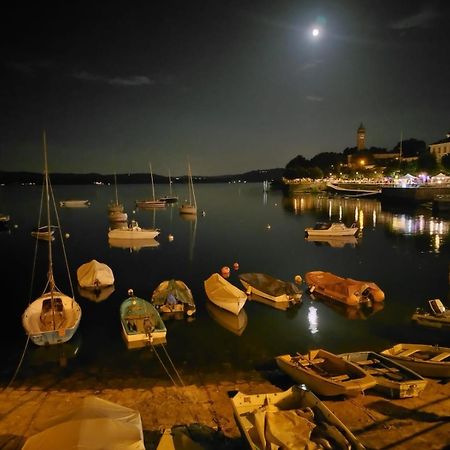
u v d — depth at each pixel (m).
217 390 15.35
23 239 56.03
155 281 31.97
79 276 30.95
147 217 85.75
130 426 10.04
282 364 15.55
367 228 60.47
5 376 16.75
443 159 110.31
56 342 19.28
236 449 11.63
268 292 26.30
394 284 30.03
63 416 10.40
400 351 16.66
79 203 122.31
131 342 19.61
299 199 131.00
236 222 73.25
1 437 12.40
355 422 12.79
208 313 24.03
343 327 21.89
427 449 11.58
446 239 50.09
